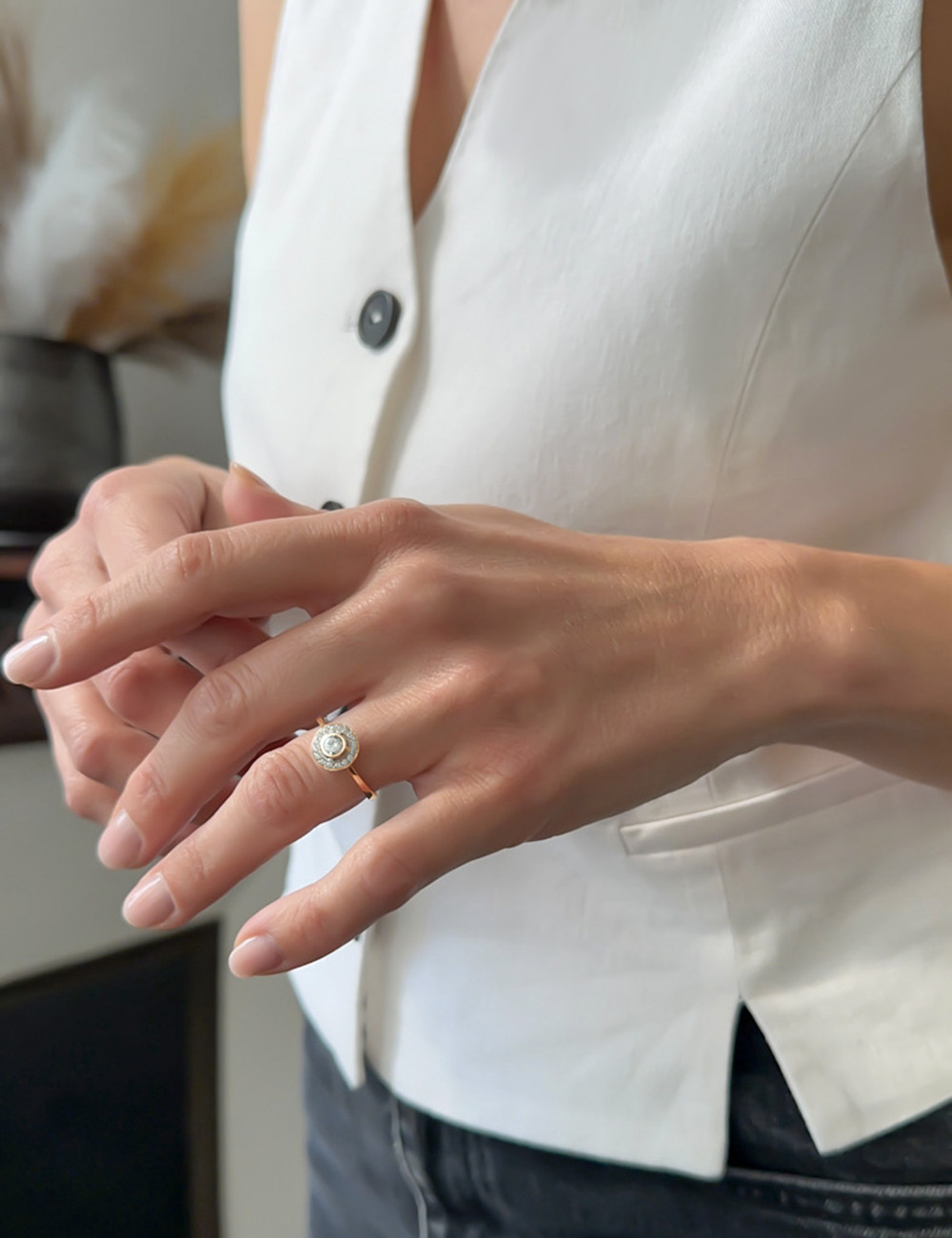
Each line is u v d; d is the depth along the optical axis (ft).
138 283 2.75
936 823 1.33
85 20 2.50
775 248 1.17
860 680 1.11
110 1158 3.23
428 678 1.04
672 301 1.20
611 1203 1.44
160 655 1.22
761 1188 1.36
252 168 2.20
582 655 1.05
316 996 1.73
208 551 1.04
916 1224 1.31
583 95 1.24
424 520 1.07
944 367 1.22
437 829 1.01
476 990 1.44
